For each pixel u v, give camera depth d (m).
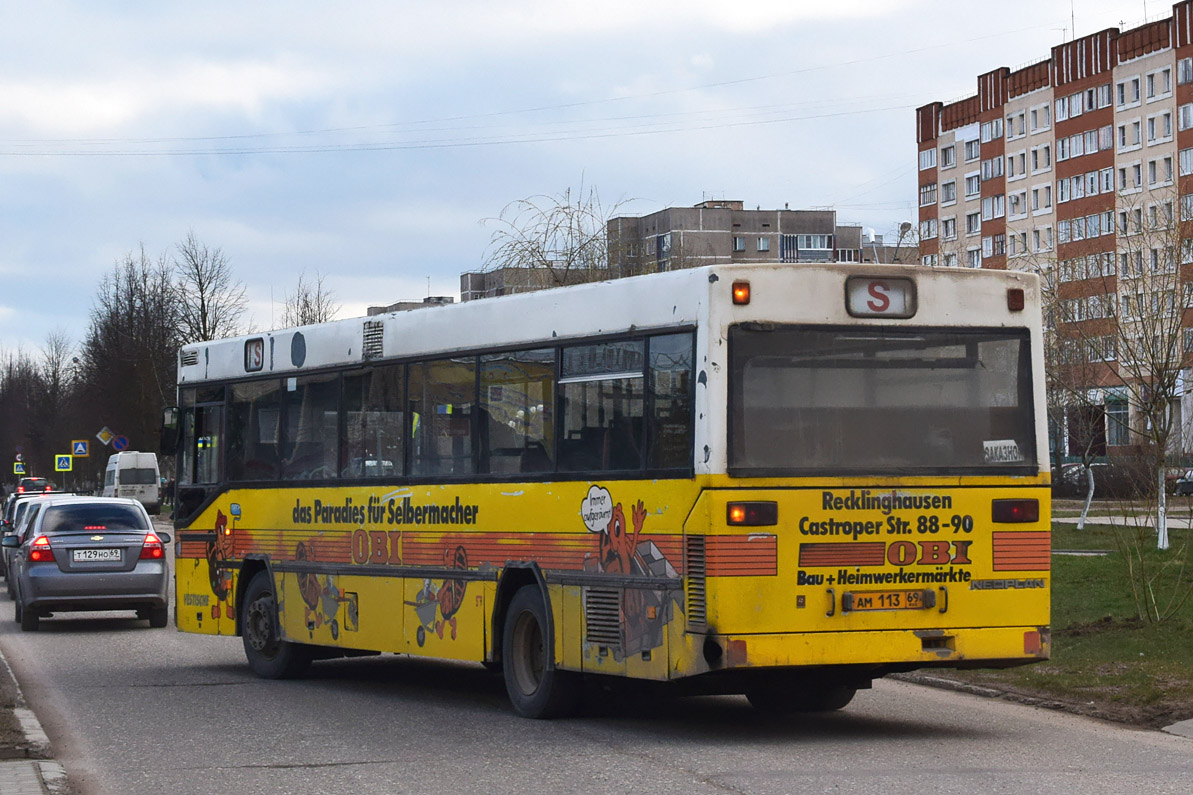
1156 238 29.23
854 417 10.42
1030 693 12.88
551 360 11.70
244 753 10.30
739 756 9.85
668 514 10.40
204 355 16.88
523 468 11.94
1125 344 26.97
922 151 109.00
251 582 15.91
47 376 103.06
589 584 11.16
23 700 13.12
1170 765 9.41
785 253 115.50
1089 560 22.30
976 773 9.08
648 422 10.66
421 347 13.31
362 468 14.07
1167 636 14.66
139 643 19.55
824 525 10.27
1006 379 10.87
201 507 16.67
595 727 11.42
